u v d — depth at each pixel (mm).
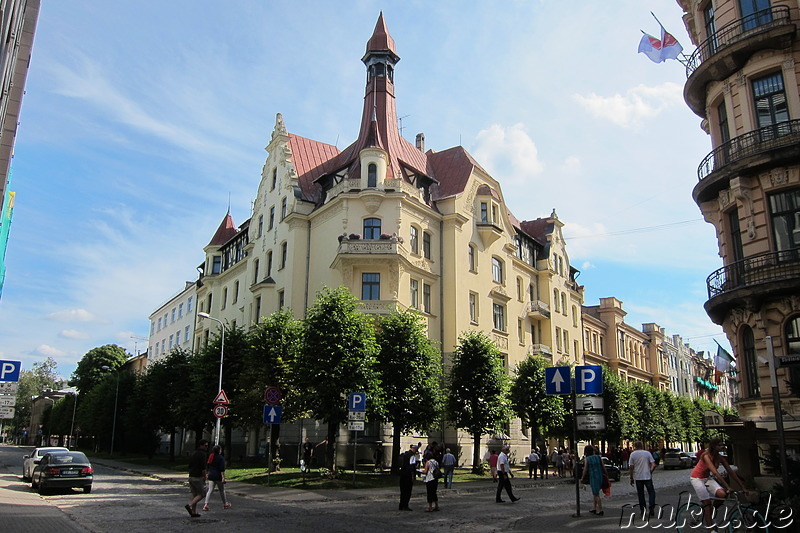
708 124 25188
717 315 23031
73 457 23344
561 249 60469
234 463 39625
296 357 28688
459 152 47562
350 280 36844
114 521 14898
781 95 21484
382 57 45281
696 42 25672
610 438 46000
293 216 42125
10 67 23016
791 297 20062
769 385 20375
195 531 13422
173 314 73625
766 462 14852
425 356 30906
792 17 21469
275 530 13719
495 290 46062
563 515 16703
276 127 48031
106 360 92562
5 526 13391
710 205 24109
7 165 24109
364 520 15859
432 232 41906
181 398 43250
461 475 32781
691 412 68438
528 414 38281
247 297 48969
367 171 38812
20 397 131250
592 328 66938
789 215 20766
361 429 23719
